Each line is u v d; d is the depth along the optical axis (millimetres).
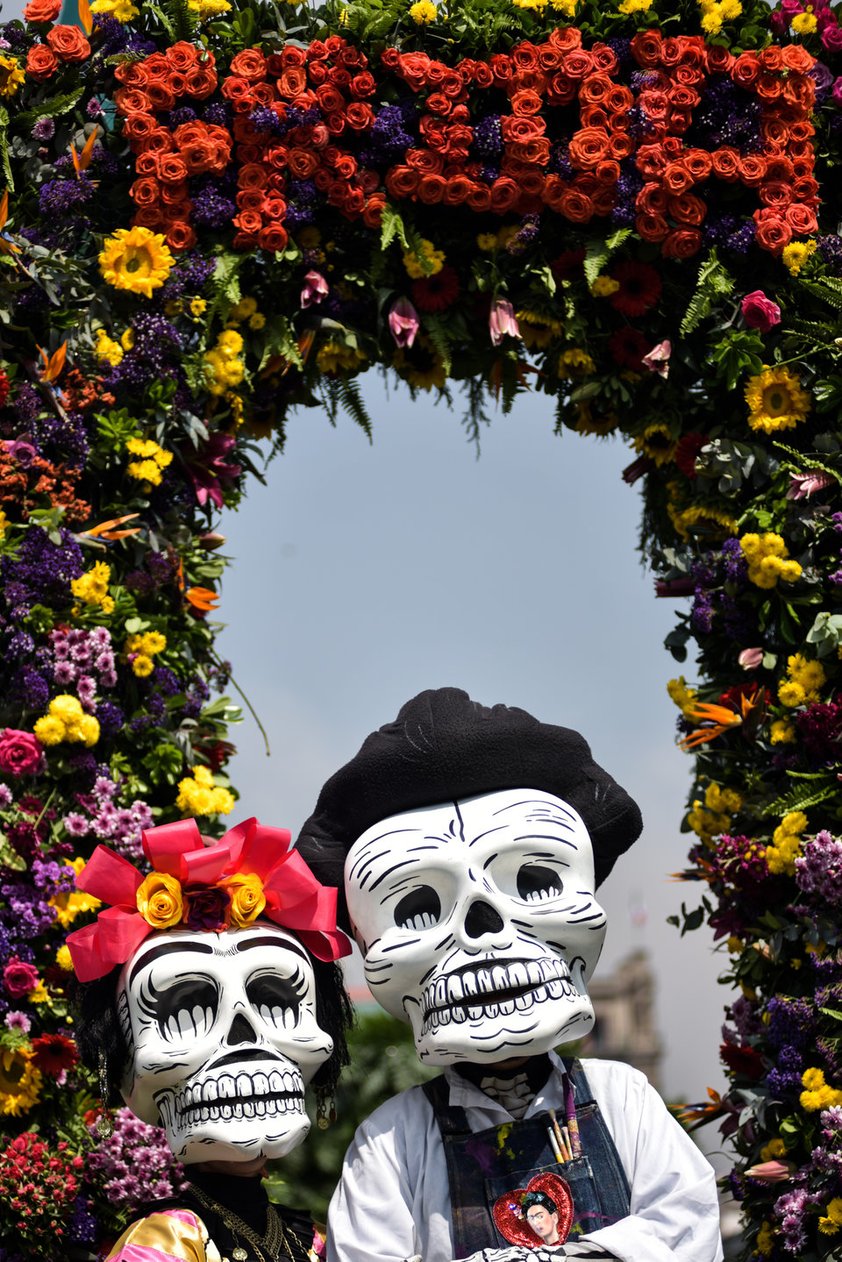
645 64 4246
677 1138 3115
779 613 4164
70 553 3826
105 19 4125
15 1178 3496
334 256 4297
